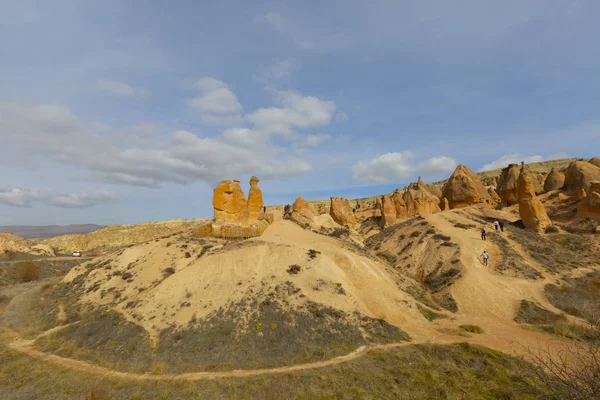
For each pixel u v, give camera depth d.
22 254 82.88
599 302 31.31
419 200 77.00
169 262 38.19
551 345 23.36
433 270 40.53
